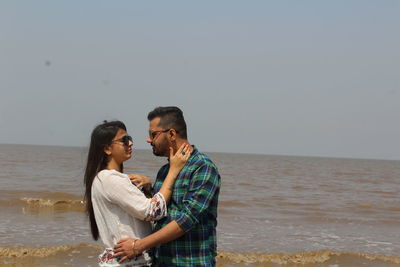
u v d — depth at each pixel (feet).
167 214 10.02
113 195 9.92
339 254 29.94
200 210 9.56
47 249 27.89
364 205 65.46
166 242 9.78
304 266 27.55
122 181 9.98
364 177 158.51
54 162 167.53
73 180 86.63
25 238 31.81
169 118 10.27
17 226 36.73
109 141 10.41
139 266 10.13
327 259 29.01
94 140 10.46
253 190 85.40
